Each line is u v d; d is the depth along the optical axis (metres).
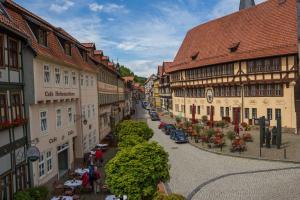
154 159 14.17
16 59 16.27
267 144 29.81
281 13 42.44
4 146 14.27
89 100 30.95
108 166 14.29
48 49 20.28
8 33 15.16
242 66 43.28
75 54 27.67
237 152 28.39
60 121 22.53
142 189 13.88
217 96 49.47
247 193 17.45
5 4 16.81
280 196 16.61
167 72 67.94
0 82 14.21
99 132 35.50
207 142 33.53
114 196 16.39
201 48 56.81
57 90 21.23
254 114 42.41
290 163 23.94
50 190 19.34
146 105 114.50
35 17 20.83
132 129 27.27
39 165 18.39
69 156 24.25
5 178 14.42
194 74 55.91
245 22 48.78
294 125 37.38
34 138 17.66
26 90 17.03
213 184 19.48
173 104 68.62
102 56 41.78
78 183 18.59
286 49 37.72
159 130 48.34
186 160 26.59
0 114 14.26
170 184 19.94
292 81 37.28
